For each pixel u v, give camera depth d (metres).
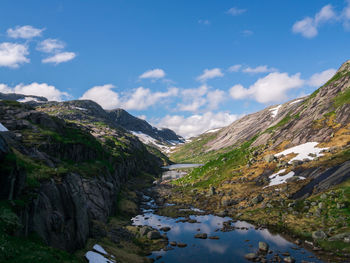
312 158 71.25
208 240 43.69
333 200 48.25
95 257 30.14
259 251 37.88
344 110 84.81
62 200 30.72
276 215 52.50
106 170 70.62
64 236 28.41
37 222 24.66
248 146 116.62
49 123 71.75
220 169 101.75
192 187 95.50
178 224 54.16
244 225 51.41
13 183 22.92
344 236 37.38
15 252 17.84
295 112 124.81
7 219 19.66
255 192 67.94
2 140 23.92
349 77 102.19
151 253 38.53
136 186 109.81
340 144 71.38
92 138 93.12
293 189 59.69
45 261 19.02
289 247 38.78
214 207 67.19
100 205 50.94
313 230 42.88
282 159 80.00
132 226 51.28
